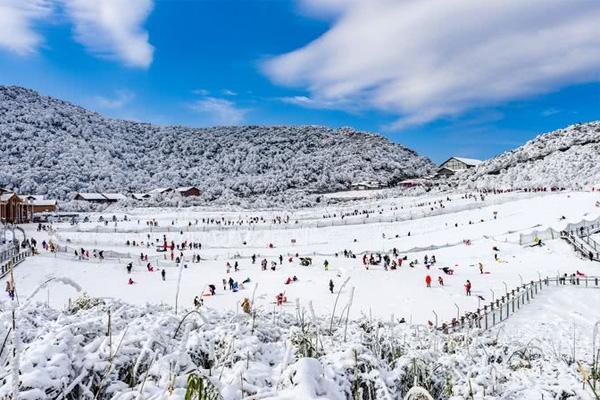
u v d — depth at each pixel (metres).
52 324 5.24
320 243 65.44
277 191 145.12
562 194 69.06
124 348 4.49
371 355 4.63
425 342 7.92
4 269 34.81
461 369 6.07
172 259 49.84
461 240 54.16
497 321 22.11
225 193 136.12
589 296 27.67
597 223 49.38
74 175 152.88
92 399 3.82
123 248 59.94
